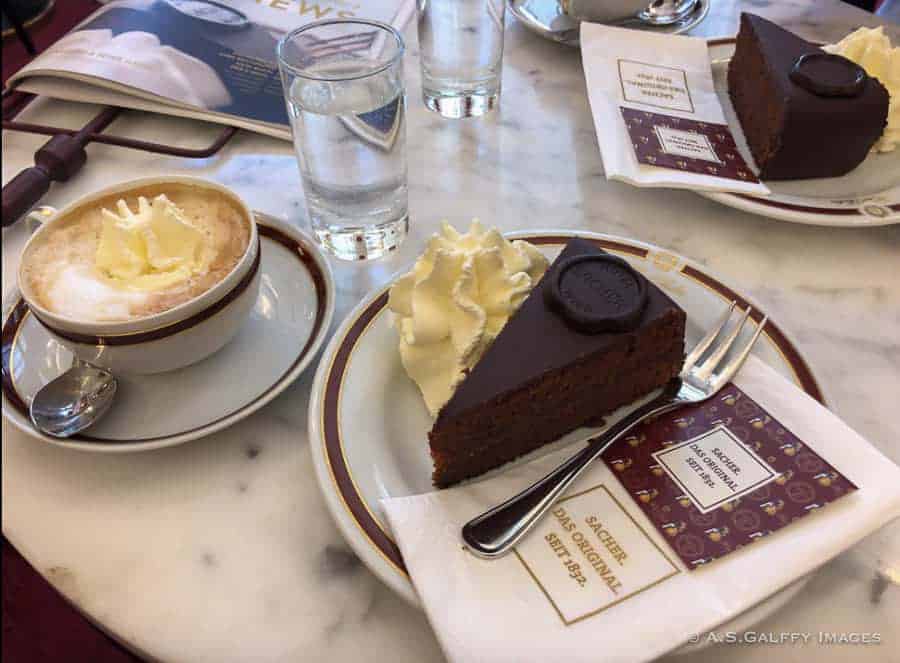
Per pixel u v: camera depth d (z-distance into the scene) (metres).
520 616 0.47
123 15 1.06
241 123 0.93
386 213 0.80
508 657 0.45
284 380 0.62
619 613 0.48
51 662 1.17
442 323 0.63
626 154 0.84
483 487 0.56
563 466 0.57
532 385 0.59
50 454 0.61
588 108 1.01
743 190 0.81
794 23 1.13
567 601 0.48
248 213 0.66
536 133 0.97
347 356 0.64
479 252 0.64
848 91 0.82
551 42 1.13
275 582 0.53
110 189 0.67
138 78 0.95
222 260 0.63
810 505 0.53
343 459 0.56
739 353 0.64
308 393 0.66
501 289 0.65
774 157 0.85
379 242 0.80
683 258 0.71
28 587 1.26
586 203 0.87
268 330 0.69
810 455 0.56
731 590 0.49
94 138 0.93
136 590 0.53
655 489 0.55
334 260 0.81
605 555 0.51
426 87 1.00
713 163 0.85
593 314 0.60
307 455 0.61
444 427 0.56
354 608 0.52
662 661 0.49
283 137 0.93
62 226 0.65
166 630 0.51
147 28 1.03
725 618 0.47
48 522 0.57
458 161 0.93
